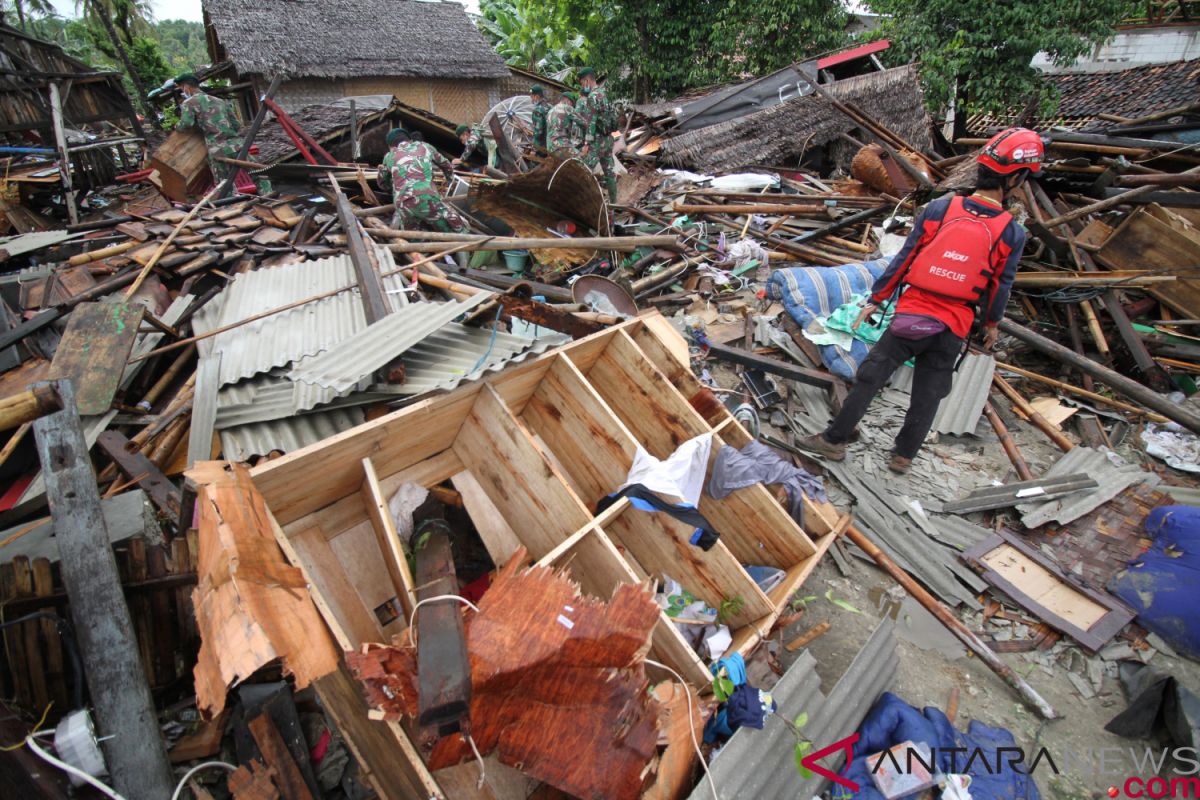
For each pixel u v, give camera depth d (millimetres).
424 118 11695
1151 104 12586
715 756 2045
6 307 4219
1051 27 11242
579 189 6320
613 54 16406
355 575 2551
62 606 2334
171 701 2531
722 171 10148
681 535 2842
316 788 2254
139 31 23297
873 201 7969
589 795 1761
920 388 3689
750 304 5754
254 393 3295
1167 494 3670
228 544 1674
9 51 9938
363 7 17875
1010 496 3734
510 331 3621
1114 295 5012
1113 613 3117
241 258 5340
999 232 3215
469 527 3125
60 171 8469
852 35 17797
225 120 7820
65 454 2152
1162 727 2641
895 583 3354
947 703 2773
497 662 1699
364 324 3891
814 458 4102
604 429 2988
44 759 1891
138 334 4035
